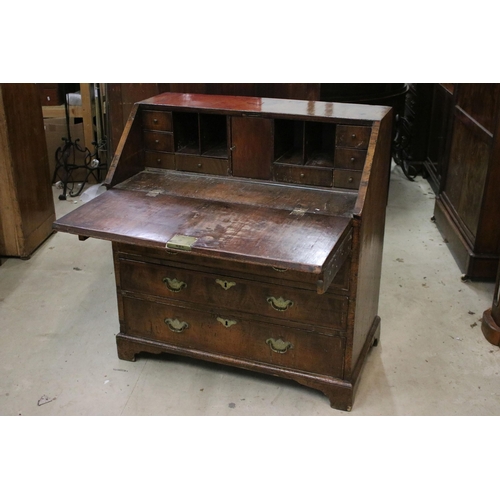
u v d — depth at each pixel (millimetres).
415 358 3643
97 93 6012
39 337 3826
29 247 4789
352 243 2936
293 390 3377
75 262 4746
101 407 3252
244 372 3518
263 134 3332
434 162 6355
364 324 3334
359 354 3328
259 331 3244
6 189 4543
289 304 3113
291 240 2754
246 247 2699
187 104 3475
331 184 3305
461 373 3520
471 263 4430
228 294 3211
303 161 3328
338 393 3197
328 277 2654
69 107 6043
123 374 3508
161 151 3586
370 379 3461
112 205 3170
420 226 5441
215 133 3727
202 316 3330
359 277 3004
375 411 3223
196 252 2723
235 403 3281
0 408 3236
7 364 3578
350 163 3225
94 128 6223
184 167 3572
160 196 3285
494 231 4344
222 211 3090
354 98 5789
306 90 4500
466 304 4203
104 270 4637
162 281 3324
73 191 6137
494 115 4109
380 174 3191
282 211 3078
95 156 6168
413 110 6605
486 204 4277
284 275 3033
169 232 2865
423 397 3324
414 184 6500
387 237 5207
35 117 4801
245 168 3443
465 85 4871
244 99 3609
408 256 4867
